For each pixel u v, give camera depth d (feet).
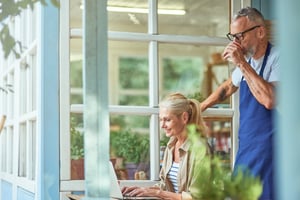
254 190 5.23
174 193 8.55
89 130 7.16
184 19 11.68
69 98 10.53
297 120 2.58
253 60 9.12
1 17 8.05
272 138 8.75
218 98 10.76
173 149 9.38
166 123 9.66
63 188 10.28
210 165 5.95
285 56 2.61
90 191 7.13
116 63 14.58
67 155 10.40
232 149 10.69
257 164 8.66
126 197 8.54
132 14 11.27
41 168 10.30
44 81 10.47
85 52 7.09
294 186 2.56
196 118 9.82
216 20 11.86
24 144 13.21
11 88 14.34
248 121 9.09
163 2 11.55
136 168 10.78
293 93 2.58
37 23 10.78
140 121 11.27
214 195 5.25
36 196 10.57
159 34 11.59
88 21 7.11
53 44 10.53
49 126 10.40
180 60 14.99
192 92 13.12
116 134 10.92
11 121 14.85
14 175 14.07
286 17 2.60
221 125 10.84
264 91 8.60
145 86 13.58
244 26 9.11
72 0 10.68
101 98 7.14
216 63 13.58
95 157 7.16
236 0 11.44
